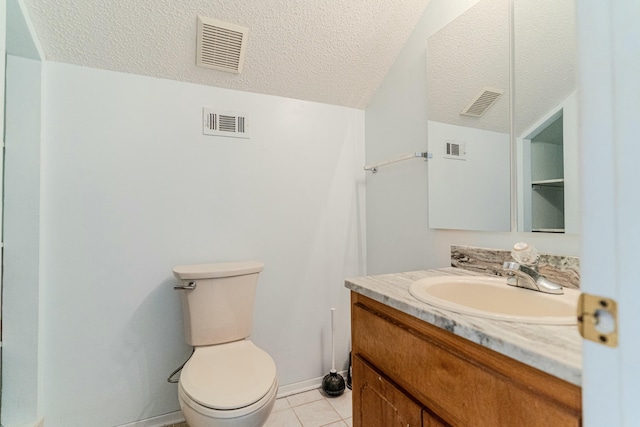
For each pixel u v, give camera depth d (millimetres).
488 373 611
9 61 1275
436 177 1455
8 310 1259
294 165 1833
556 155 982
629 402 307
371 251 1971
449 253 1387
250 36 1440
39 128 1311
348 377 1870
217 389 1059
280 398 1743
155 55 1434
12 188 1272
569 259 925
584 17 346
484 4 1230
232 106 1685
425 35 1526
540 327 627
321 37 1516
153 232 1519
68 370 1365
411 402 789
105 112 1436
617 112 316
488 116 1212
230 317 1452
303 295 1851
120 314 1455
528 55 1071
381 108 1866
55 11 1170
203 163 1620
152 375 1504
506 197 1142
